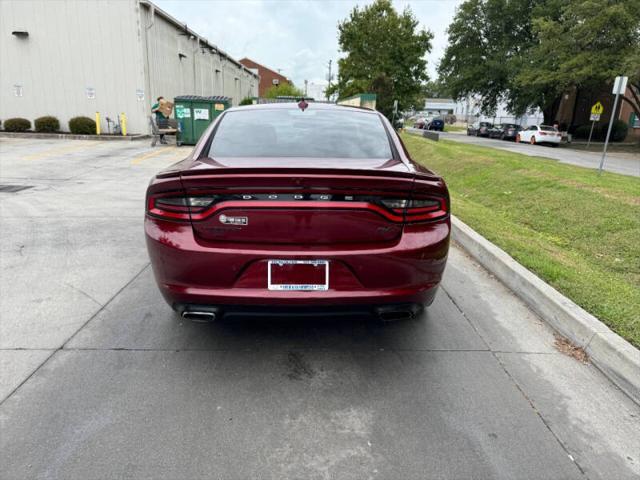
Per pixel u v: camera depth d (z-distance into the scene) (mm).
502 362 3006
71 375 2746
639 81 24781
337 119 3600
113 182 9750
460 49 39594
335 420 2398
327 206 2516
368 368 2902
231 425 2342
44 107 20328
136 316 3549
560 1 32750
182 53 24859
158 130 18500
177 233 2586
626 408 2564
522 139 31703
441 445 2227
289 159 2947
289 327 3434
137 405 2479
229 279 2561
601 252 5297
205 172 2484
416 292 2695
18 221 6352
